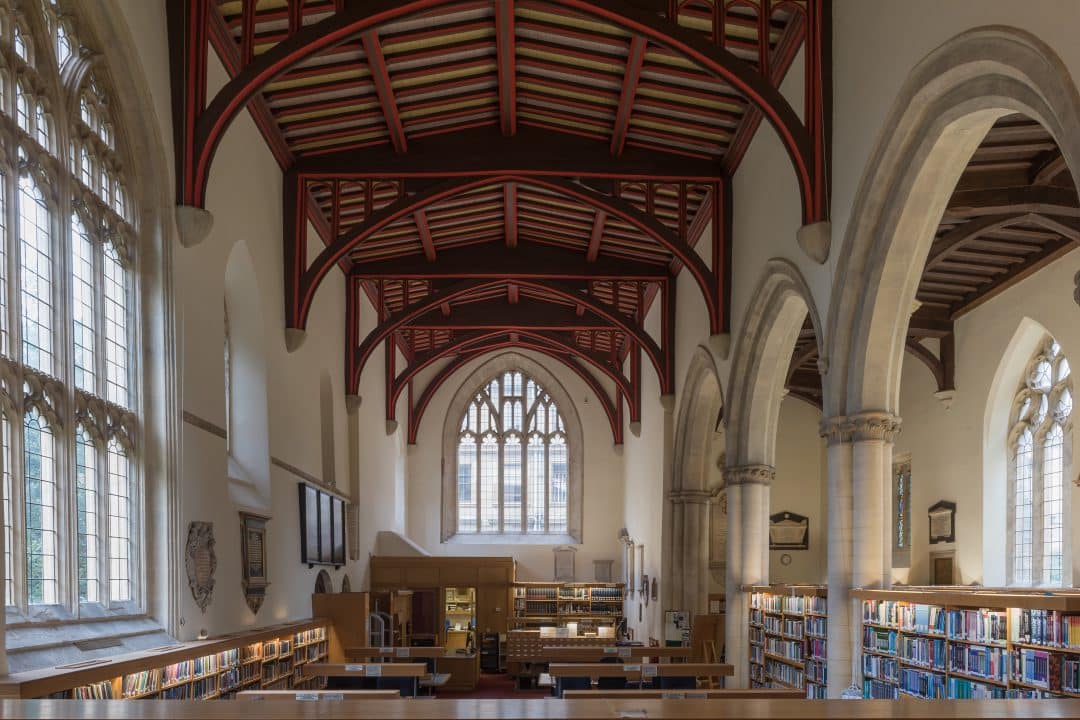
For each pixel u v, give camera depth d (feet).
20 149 28.96
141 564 36.70
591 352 100.68
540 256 81.51
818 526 101.35
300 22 41.98
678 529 77.61
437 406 114.21
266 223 55.31
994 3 27.78
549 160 61.31
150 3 37.93
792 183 47.42
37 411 29.55
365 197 61.31
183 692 36.35
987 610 31.40
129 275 37.47
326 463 74.33
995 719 7.59
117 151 36.86
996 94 28.84
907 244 36.81
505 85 54.70
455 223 75.66
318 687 57.67
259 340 53.72
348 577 79.00
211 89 43.93
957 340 76.48
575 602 106.42
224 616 44.21
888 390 39.37
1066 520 64.64
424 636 90.99
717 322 61.11
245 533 47.96
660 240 61.52
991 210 49.83
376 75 51.34
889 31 35.45
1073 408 61.87
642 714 7.60
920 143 33.83
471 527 112.78
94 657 30.07
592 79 54.29
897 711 7.80
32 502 29.19
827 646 41.27
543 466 113.70
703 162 61.77
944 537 77.15
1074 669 26.81
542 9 47.65
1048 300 64.28
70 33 33.24
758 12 43.27
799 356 83.05
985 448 72.02
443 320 96.32
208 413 42.63
